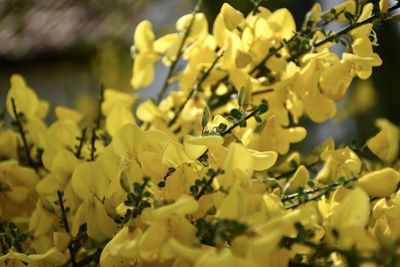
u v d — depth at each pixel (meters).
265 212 0.33
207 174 0.34
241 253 0.31
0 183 0.41
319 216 0.35
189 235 0.33
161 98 0.47
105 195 0.36
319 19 0.42
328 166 0.38
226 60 0.42
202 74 0.44
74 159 0.39
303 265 0.33
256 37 0.41
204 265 0.30
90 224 0.37
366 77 0.40
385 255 0.32
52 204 0.39
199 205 0.35
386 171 0.36
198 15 0.45
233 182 0.33
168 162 0.35
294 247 0.33
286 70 0.41
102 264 0.34
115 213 0.36
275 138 0.41
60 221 0.39
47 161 0.41
